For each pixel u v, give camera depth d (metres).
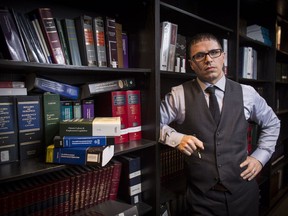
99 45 1.09
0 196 0.80
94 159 0.84
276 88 2.59
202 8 1.85
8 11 0.83
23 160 0.90
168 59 1.30
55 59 0.95
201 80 1.18
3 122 0.85
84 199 1.03
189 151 1.06
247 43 2.01
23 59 0.86
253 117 1.30
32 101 0.91
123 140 1.17
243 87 1.21
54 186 0.92
